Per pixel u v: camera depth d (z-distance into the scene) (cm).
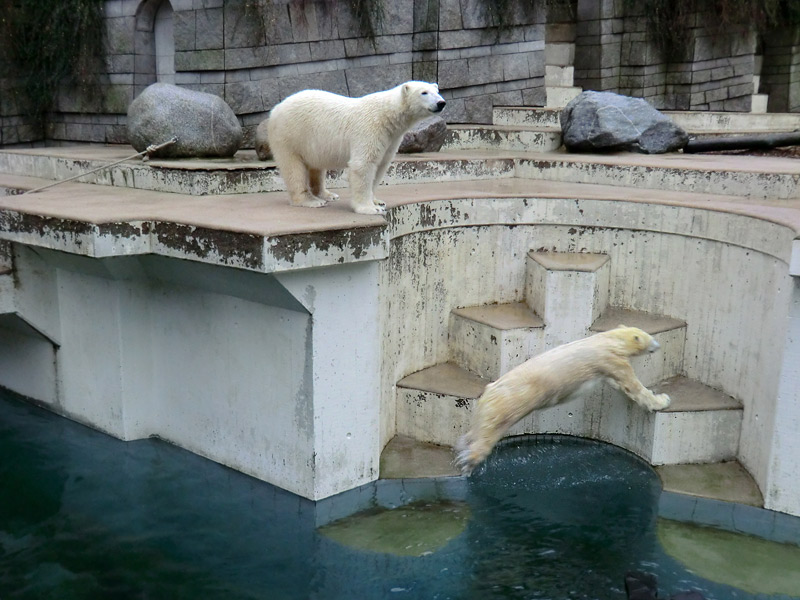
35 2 826
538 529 412
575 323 504
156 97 606
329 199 495
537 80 947
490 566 378
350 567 378
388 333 477
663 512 426
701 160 669
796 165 613
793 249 378
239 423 462
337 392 425
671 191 593
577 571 373
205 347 469
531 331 501
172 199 503
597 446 509
